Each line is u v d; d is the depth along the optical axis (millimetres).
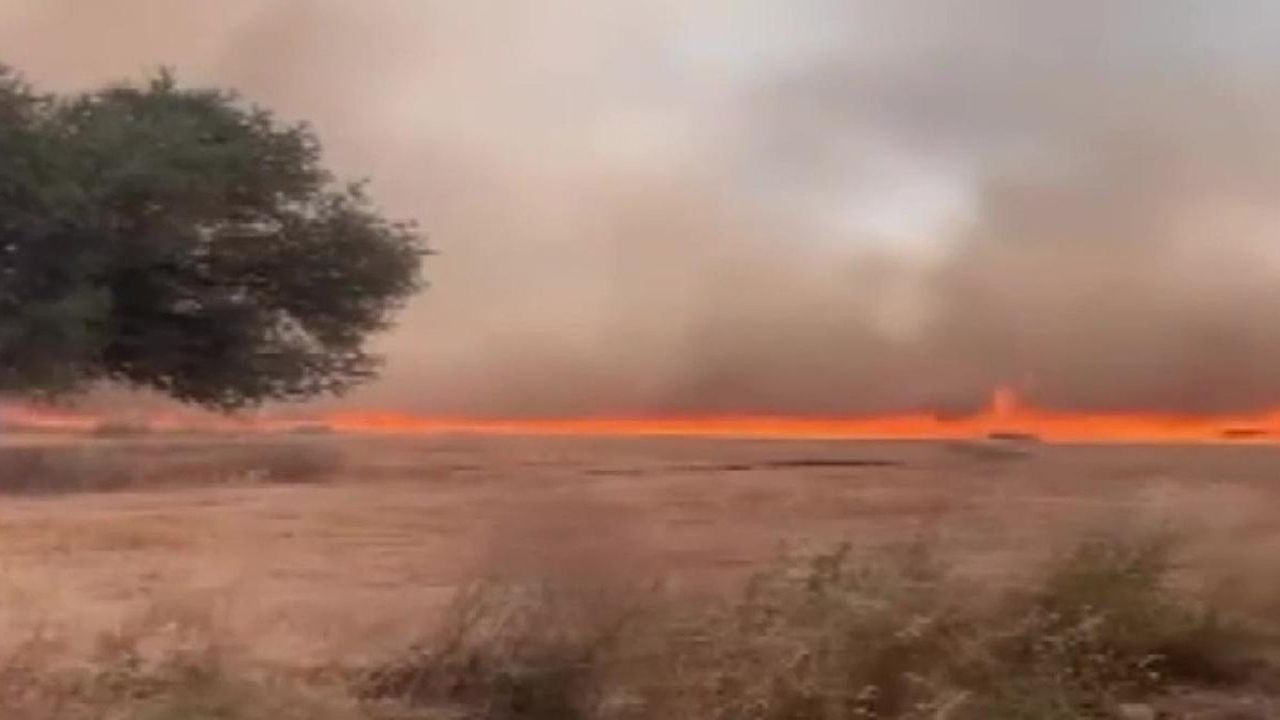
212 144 27234
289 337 28922
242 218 27906
